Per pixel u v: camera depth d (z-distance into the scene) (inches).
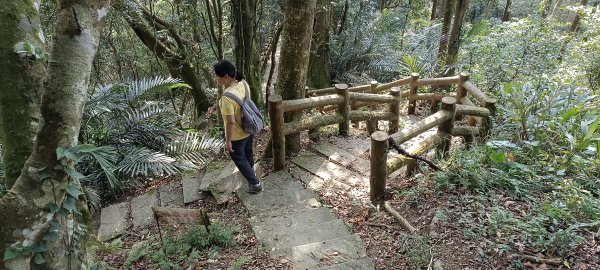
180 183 190.5
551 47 297.1
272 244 125.3
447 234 114.4
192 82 315.9
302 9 168.7
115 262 129.0
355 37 402.9
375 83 269.4
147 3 295.3
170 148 213.2
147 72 346.3
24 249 77.7
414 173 155.6
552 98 175.8
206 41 319.0
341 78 408.8
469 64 315.3
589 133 144.3
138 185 204.1
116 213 173.2
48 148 77.0
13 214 77.0
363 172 176.4
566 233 103.0
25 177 77.8
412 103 274.8
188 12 262.5
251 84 248.5
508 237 108.7
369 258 112.5
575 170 143.9
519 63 283.6
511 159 153.3
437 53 352.8
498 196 128.4
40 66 103.5
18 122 101.6
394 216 130.6
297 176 173.2
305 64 183.0
